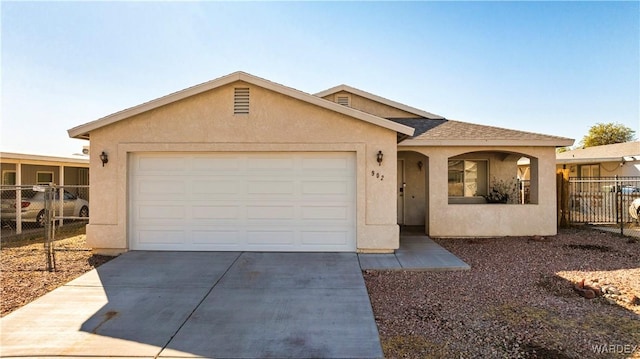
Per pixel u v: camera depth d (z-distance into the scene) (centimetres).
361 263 740
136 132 827
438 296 568
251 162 840
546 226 1077
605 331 438
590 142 4441
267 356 375
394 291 594
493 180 1310
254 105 823
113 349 388
